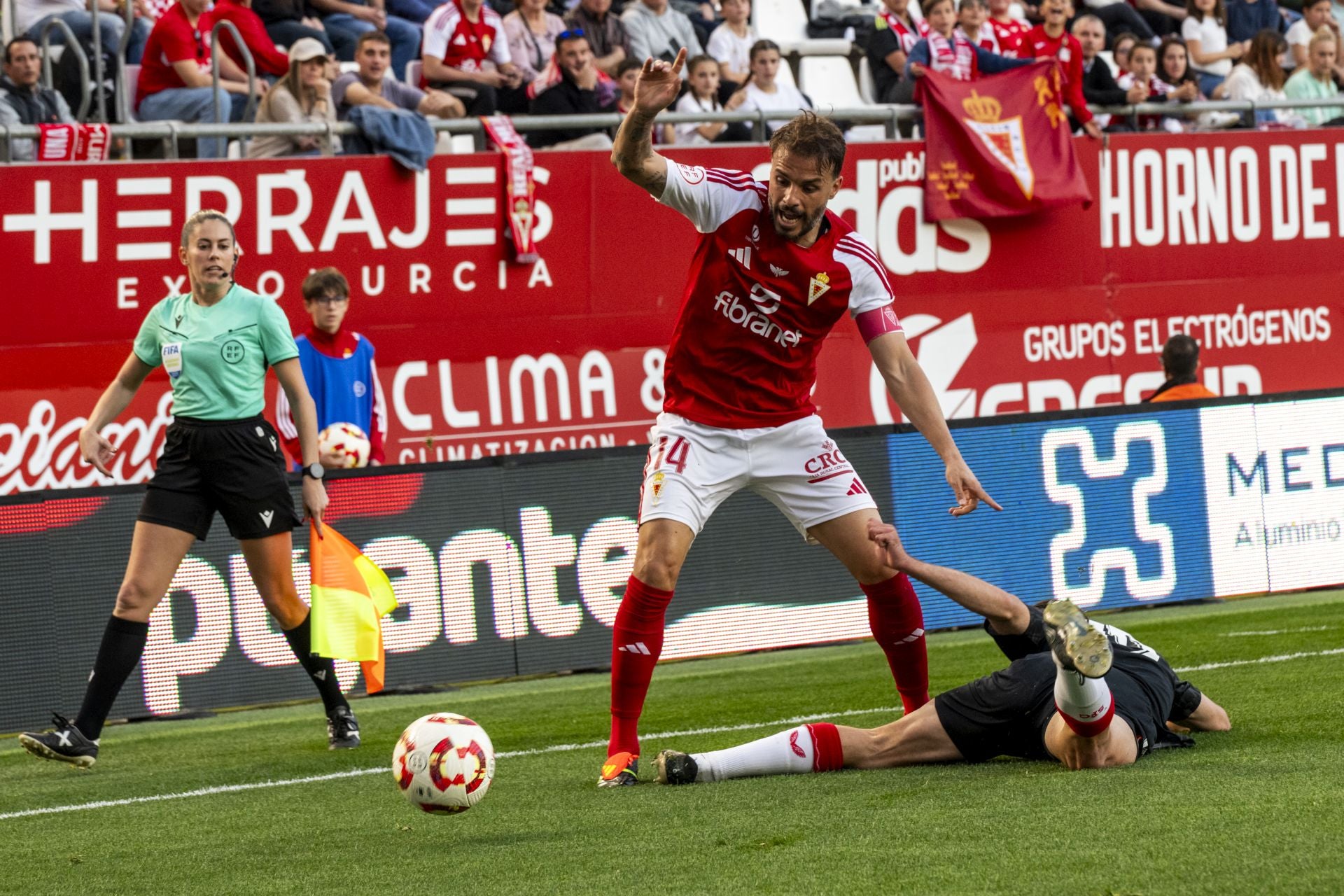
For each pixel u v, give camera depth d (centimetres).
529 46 4425
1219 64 5475
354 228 3625
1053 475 3331
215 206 3516
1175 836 1261
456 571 2920
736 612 3100
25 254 3369
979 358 4203
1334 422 3591
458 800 1482
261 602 2800
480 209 3734
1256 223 4506
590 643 3030
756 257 1702
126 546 2738
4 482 3366
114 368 3453
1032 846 1261
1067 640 1483
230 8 3994
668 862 1293
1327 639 2708
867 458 3191
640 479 3073
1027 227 4259
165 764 2147
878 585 1831
